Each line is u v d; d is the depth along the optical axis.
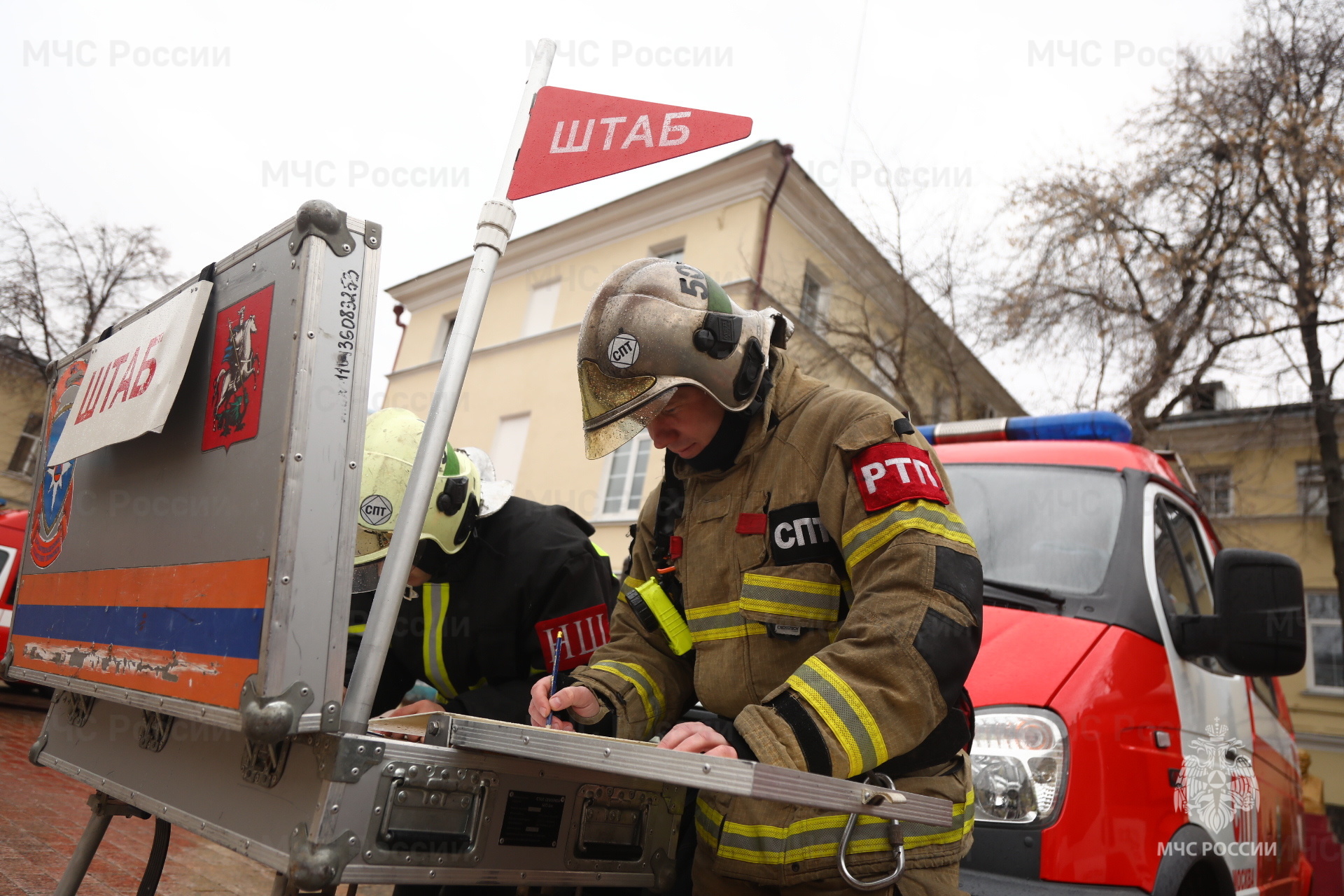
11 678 1.77
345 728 1.05
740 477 1.46
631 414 1.37
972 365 13.25
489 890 1.84
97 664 1.42
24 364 16.02
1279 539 16.03
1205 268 10.86
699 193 13.73
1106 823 1.82
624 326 1.37
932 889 1.30
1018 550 2.56
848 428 1.35
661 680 1.62
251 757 1.14
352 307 1.10
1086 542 2.51
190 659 1.14
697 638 1.47
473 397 15.91
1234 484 14.81
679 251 13.92
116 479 1.50
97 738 1.59
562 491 13.80
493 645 2.10
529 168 1.34
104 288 16.00
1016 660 2.04
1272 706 3.43
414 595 2.14
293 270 1.09
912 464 1.29
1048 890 1.70
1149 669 2.16
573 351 14.57
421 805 1.09
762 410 1.43
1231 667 2.26
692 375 1.36
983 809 1.83
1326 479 11.04
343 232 1.10
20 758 5.70
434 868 1.09
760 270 12.48
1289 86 10.79
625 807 1.36
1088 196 11.29
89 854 1.59
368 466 1.81
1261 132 10.80
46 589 1.72
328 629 1.02
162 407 1.25
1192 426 15.25
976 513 2.72
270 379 1.09
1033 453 2.90
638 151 1.34
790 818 1.33
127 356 1.50
